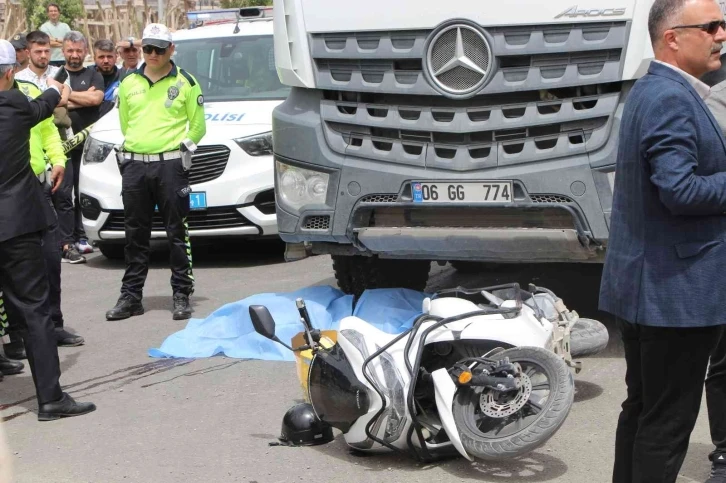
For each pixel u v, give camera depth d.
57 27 15.07
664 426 3.71
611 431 5.14
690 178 3.47
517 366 4.55
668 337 3.64
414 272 7.72
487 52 6.14
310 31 6.64
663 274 3.61
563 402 4.44
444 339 4.82
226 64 10.88
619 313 3.75
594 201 6.09
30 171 5.83
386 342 4.87
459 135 6.30
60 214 10.59
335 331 5.42
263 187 9.62
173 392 6.18
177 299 8.05
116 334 7.66
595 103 6.08
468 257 6.47
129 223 8.08
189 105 7.96
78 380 6.55
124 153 8.00
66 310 8.58
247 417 5.66
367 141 6.55
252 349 6.82
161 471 4.96
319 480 4.72
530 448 4.40
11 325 7.09
